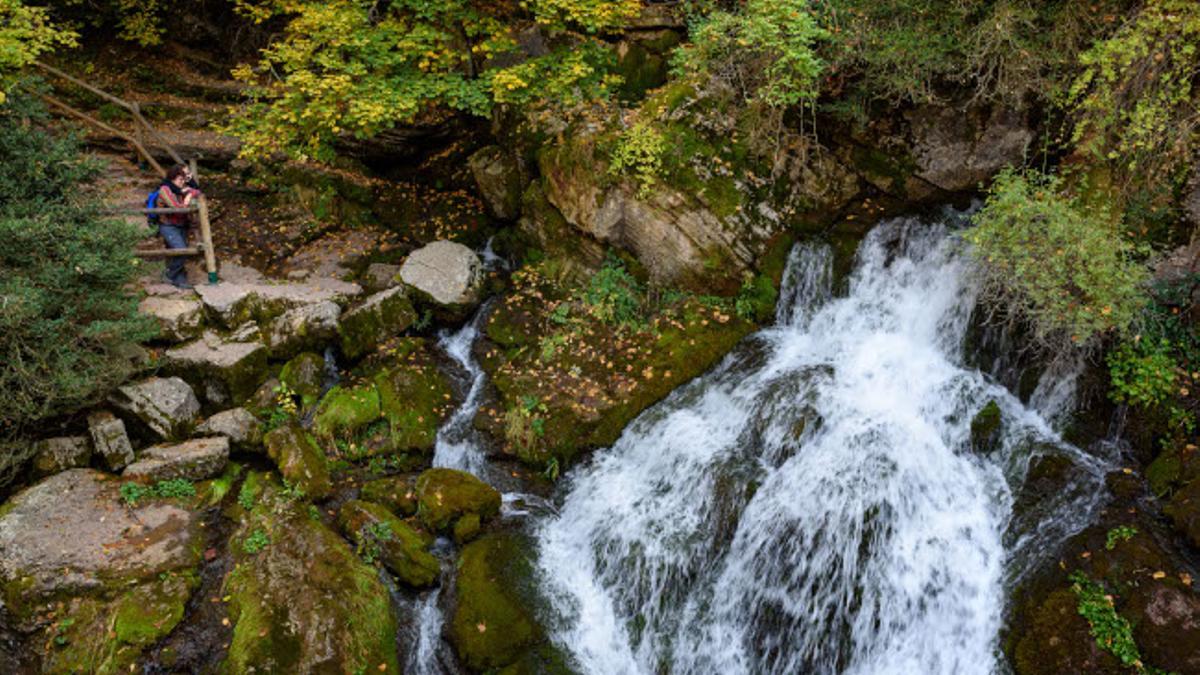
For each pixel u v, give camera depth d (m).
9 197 6.91
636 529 6.96
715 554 6.73
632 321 8.87
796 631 6.18
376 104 8.29
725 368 8.36
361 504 6.94
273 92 8.98
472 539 6.95
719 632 6.41
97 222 7.20
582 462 7.85
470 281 9.61
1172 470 6.14
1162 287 6.99
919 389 7.37
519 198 10.56
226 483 7.00
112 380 6.94
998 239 6.93
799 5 7.94
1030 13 7.31
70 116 12.05
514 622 6.25
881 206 9.02
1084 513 6.11
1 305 5.96
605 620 6.63
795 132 9.12
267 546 6.32
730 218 8.82
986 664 5.59
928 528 6.27
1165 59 6.40
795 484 6.66
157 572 5.95
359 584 6.16
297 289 9.32
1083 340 6.45
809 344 8.50
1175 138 6.68
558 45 9.49
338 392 8.09
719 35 8.41
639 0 9.87
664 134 8.88
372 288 9.82
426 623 6.37
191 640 5.67
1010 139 8.16
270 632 5.58
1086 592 5.54
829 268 8.82
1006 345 7.53
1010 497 6.44
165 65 14.22
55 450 6.65
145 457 6.88
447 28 9.52
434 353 9.10
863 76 8.63
